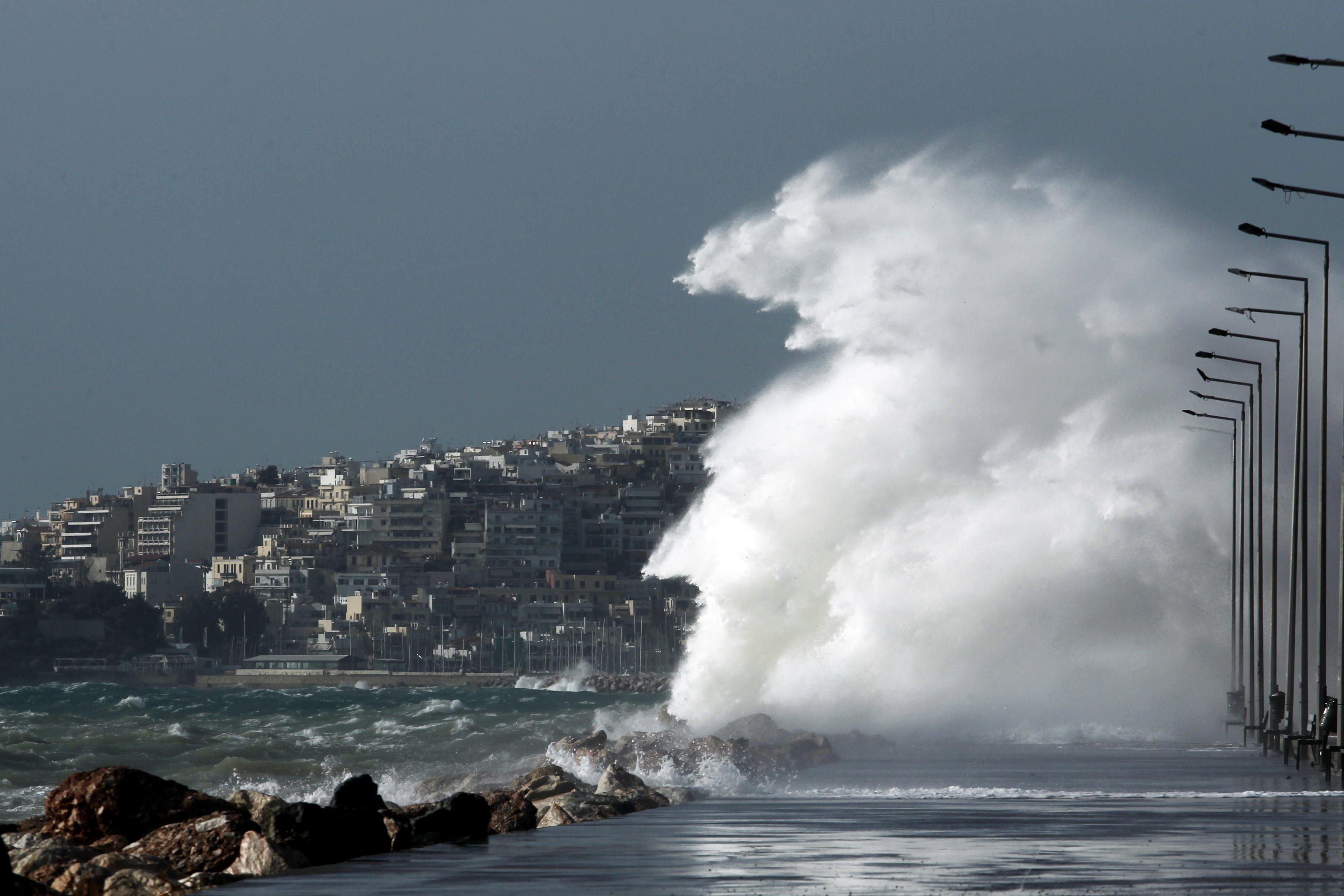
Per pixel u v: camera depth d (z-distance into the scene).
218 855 77.31
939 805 113.50
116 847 79.38
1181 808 107.69
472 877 65.31
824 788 144.00
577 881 63.88
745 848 78.56
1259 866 67.81
